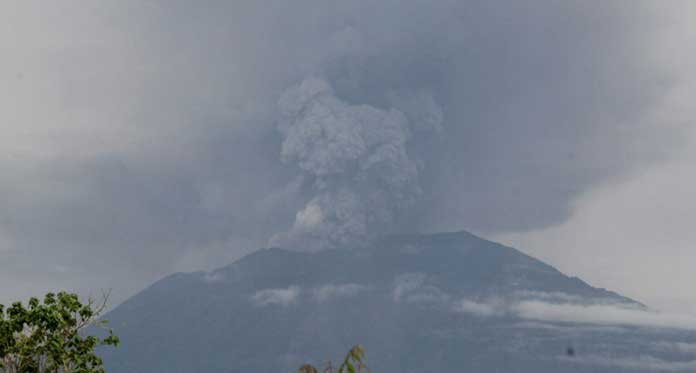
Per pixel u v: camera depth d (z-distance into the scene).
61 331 175.00
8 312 171.25
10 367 170.00
